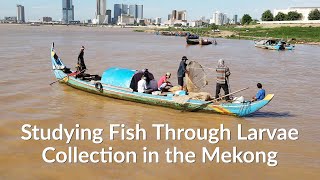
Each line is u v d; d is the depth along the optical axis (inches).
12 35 4264.3
